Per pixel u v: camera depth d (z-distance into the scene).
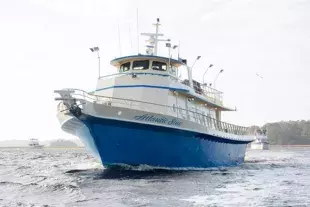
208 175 26.48
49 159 64.81
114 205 15.20
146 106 27.89
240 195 18.16
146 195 17.55
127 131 25.03
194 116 31.75
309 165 45.03
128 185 20.67
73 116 25.56
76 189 19.62
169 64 29.53
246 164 45.06
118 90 28.48
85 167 36.81
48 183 22.78
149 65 29.08
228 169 34.66
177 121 26.27
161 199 16.61
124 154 25.72
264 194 18.61
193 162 29.03
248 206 15.48
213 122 33.94
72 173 29.14
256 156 79.88
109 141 25.22
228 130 37.44
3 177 27.70
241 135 41.38
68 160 59.56
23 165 44.03
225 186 21.38
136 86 28.25
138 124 24.91
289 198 17.50
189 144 27.89
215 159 32.97
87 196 17.41
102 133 24.95
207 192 18.83
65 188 20.25
